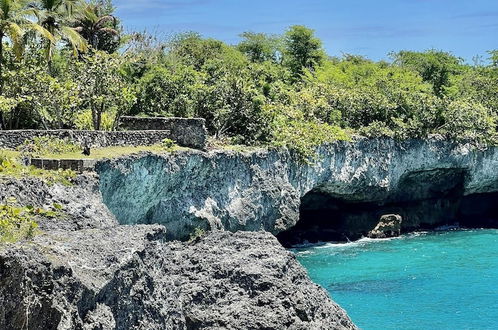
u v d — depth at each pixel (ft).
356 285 172.35
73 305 64.59
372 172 244.01
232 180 177.27
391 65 346.95
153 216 151.02
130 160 132.46
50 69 177.78
